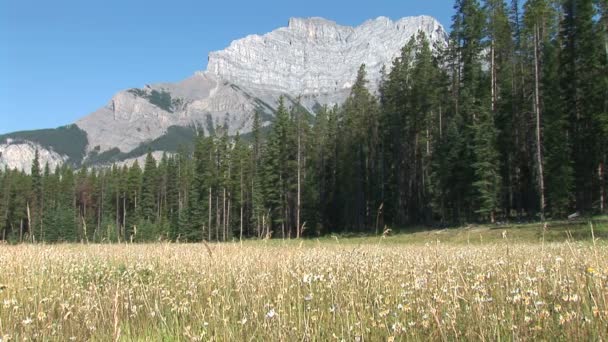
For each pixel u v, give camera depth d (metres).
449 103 51.38
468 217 45.28
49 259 10.64
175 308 5.62
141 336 5.05
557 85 38.56
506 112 43.34
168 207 89.50
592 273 4.98
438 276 6.06
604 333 3.68
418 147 55.91
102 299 6.27
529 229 29.14
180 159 94.81
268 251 11.20
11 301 5.44
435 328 4.26
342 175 63.69
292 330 4.33
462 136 44.53
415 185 56.06
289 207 65.31
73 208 90.56
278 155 64.56
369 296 5.55
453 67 50.66
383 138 59.81
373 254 10.73
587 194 39.34
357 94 62.91
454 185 45.16
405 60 55.69
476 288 5.17
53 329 4.75
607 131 35.00
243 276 7.15
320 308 5.36
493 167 39.78
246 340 4.40
